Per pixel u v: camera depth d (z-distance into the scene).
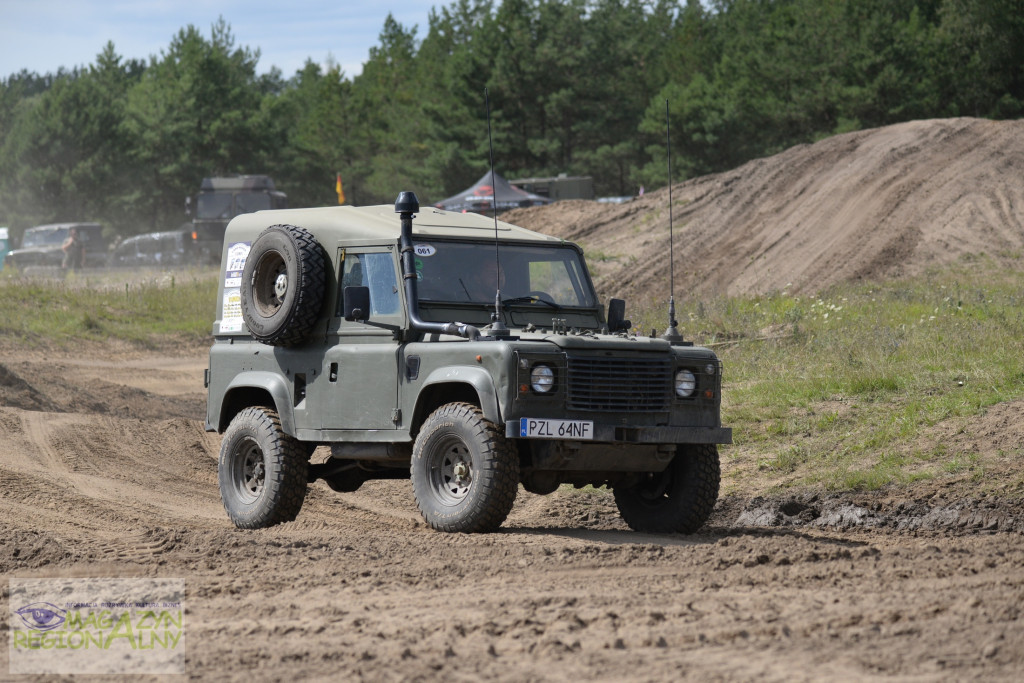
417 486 19.84
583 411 19.16
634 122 178.12
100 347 61.66
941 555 17.45
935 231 67.25
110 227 174.50
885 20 155.25
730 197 82.12
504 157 170.38
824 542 18.92
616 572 16.30
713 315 48.91
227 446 22.88
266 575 16.34
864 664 11.04
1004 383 28.03
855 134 89.69
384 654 11.80
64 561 18.03
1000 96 158.38
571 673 10.98
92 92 176.62
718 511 24.83
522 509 25.55
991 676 10.61
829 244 68.44
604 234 82.44
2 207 168.62
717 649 11.73
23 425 33.84
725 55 186.62
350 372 21.00
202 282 81.19
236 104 196.25
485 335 19.36
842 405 29.12
